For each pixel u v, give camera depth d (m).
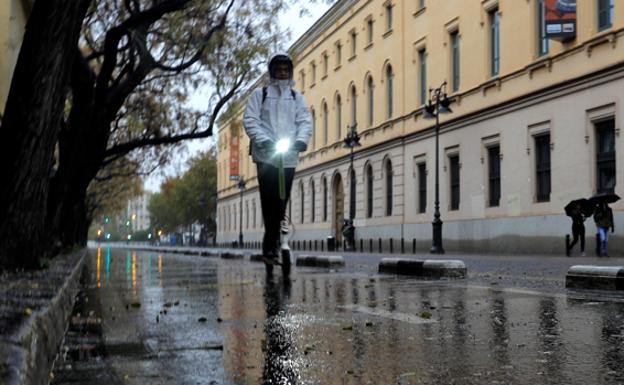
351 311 4.79
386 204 35.66
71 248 15.02
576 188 20.47
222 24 16.53
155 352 3.29
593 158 19.91
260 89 8.51
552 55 21.59
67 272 5.78
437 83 30.05
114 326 4.17
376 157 36.78
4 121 5.48
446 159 28.80
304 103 8.61
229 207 76.31
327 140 45.97
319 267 11.34
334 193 43.97
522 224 23.09
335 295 5.99
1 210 5.59
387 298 5.67
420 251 31.05
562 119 21.17
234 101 20.36
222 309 5.04
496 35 25.67
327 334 3.76
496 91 25.02
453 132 28.17
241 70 17.64
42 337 2.58
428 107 26.39
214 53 17.34
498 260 16.58
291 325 4.12
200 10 16.48
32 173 5.61
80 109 11.25
